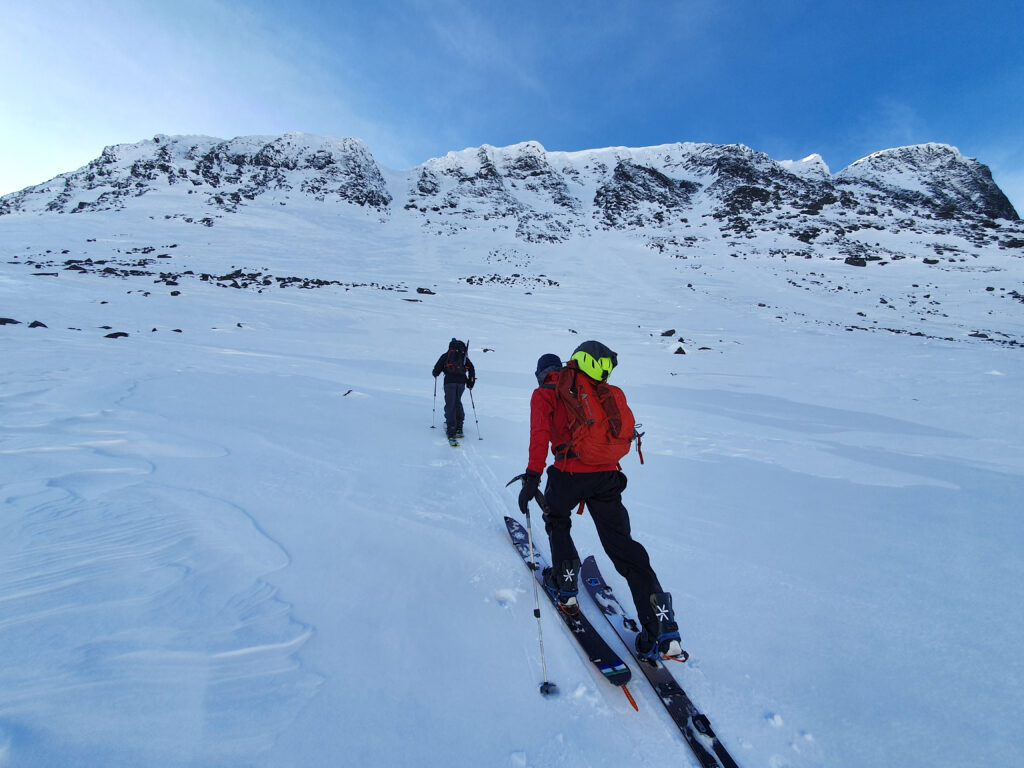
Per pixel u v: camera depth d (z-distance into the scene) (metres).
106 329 11.23
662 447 6.07
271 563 2.62
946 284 37.62
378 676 1.95
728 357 16.12
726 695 2.04
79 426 4.45
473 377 6.27
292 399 6.71
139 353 8.52
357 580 2.60
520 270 44.34
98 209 56.81
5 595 2.03
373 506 3.58
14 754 1.36
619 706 1.97
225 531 2.87
